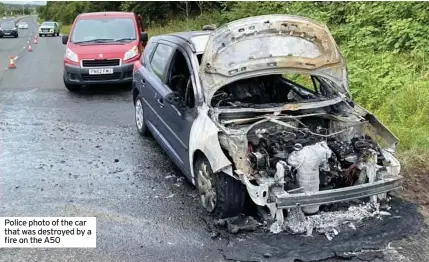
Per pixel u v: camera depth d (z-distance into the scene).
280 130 4.73
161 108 6.12
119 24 12.30
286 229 4.34
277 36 5.02
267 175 4.31
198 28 19.34
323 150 4.42
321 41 5.14
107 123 8.58
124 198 5.28
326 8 13.16
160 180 5.79
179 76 5.88
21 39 39.66
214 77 4.83
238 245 4.21
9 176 5.96
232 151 4.31
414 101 7.50
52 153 6.86
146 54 7.45
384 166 4.65
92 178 5.88
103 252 4.18
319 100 5.18
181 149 5.36
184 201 5.18
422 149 6.32
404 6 10.34
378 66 8.94
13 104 10.17
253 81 5.71
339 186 4.63
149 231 4.52
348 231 4.38
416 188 5.38
